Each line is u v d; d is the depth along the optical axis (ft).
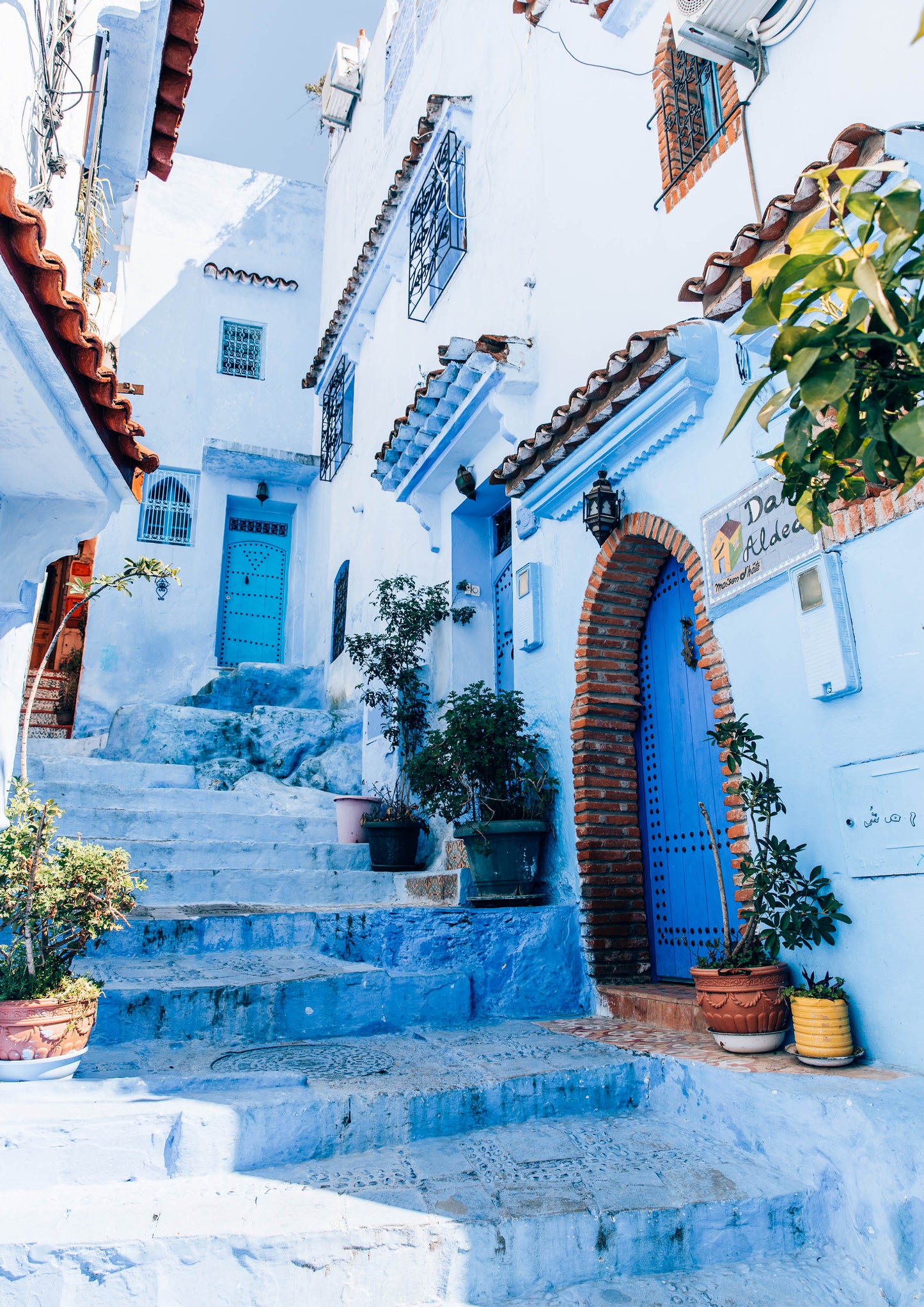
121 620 45.37
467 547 29.04
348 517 43.16
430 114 32.09
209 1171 11.12
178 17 22.93
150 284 51.34
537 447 21.90
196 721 37.50
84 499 17.80
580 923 20.06
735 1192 11.02
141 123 25.79
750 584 15.62
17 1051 11.93
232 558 50.34
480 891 21.26
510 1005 18.80
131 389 19.92
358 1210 10.12
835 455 6.55
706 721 18.85
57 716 43.42
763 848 14.12
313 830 28.25
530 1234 10.05
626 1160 11.98
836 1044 12.75
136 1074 12.85
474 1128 13.07
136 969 16.76
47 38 14.98
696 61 19.65
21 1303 8.73
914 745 12.57
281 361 52.90
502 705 22.39
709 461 17.21
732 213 17.37
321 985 16.58
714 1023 14.20
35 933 12.66
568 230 23.67
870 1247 10.19
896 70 13.76
